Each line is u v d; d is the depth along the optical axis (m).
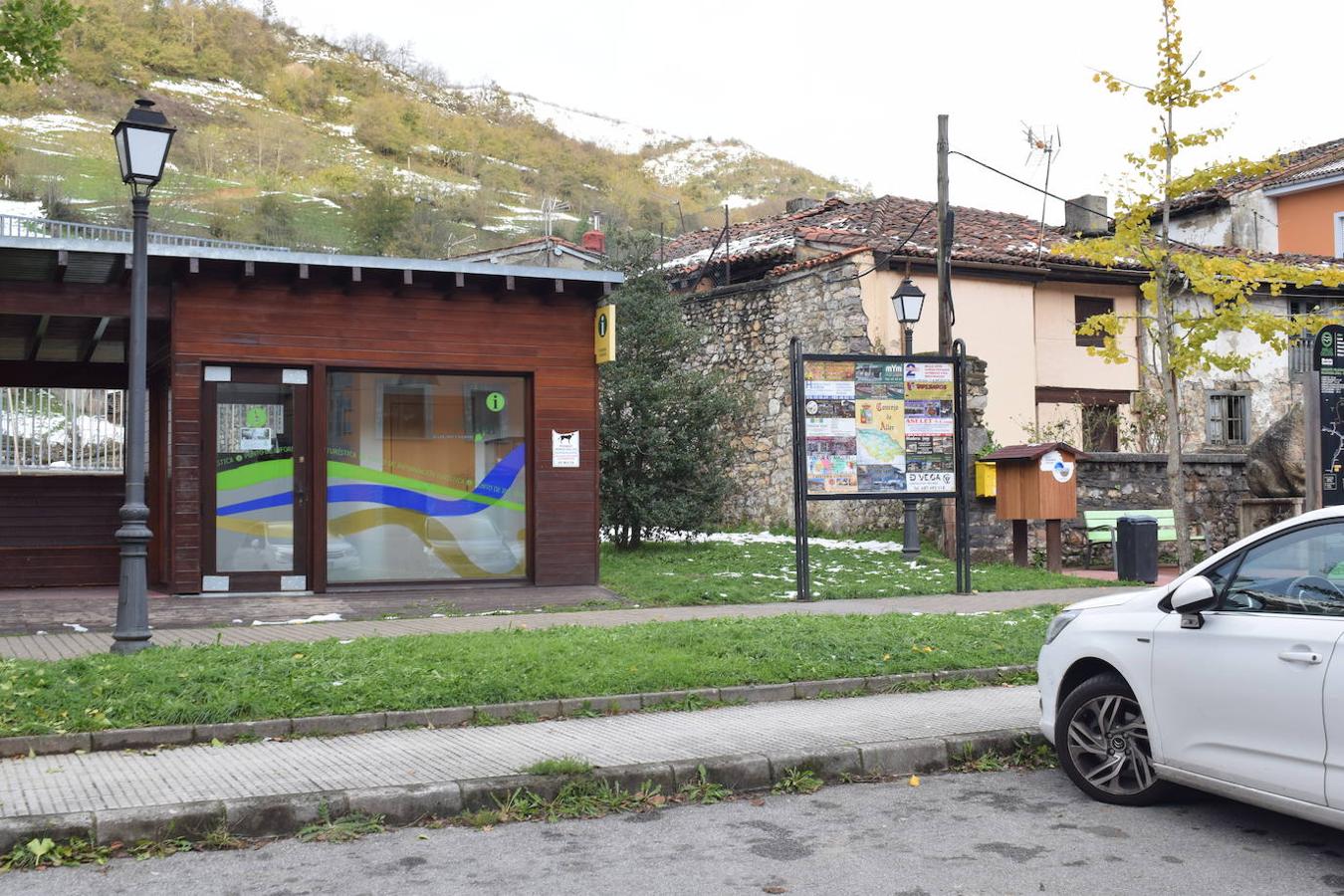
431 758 6.68
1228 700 5.42
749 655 9.45
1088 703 6.32
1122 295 25.75
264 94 115.94
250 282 13.92
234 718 7.35
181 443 13.70
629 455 18.72
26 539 15.17
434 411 14.93
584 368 15.33
